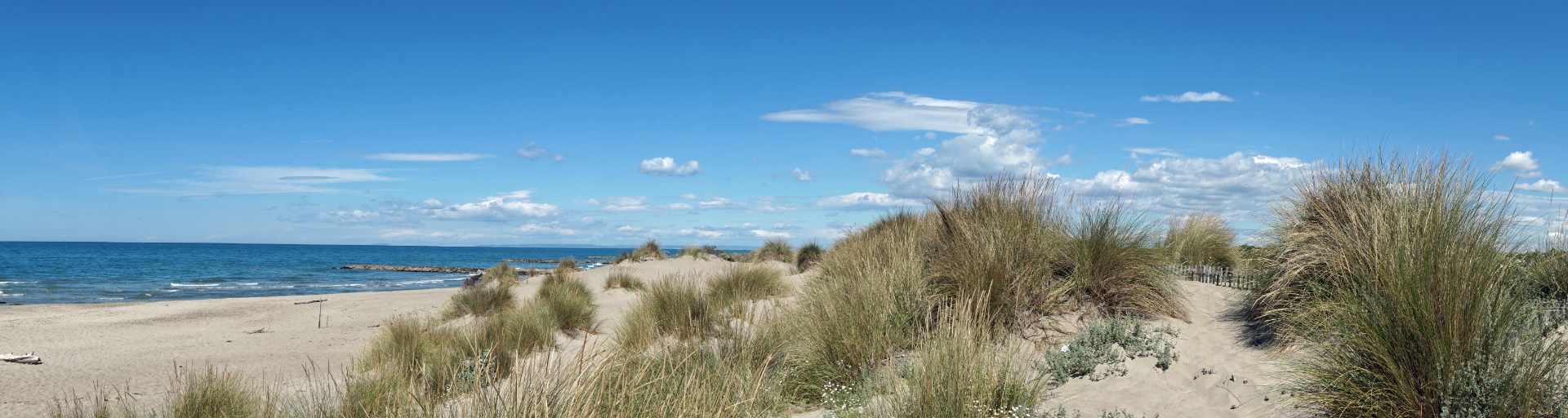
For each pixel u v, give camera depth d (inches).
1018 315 278.8
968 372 180.7
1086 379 228.8
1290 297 259.1
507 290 692.1
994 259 287.9
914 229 368.8
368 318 730.2
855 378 231.0
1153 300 299.7
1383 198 242.4
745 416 164.6
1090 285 301.4
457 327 486.6
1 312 794.8
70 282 1489.9
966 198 343.9
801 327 271.7
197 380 237.8
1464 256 176.4
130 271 1993.1
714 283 479.5
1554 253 248.5
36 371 425.7
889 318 258.8
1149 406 198.2
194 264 2623.0
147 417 241.8
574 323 452.8
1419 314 161.8
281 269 2466.8
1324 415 172.1
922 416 173.2
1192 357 239.6
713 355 246.5
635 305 406.6
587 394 136.7
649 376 193.0
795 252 860.6
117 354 499.2
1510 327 164.9
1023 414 174.4
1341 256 237.6
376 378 215.3
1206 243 478.3
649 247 1214.9
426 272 2628.0
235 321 711.7
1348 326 186.7
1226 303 311.6
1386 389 165.5
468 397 144.5
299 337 581.6
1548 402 149.3
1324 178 277.4
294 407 217.0
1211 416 186.2
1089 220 319.0
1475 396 151.4
